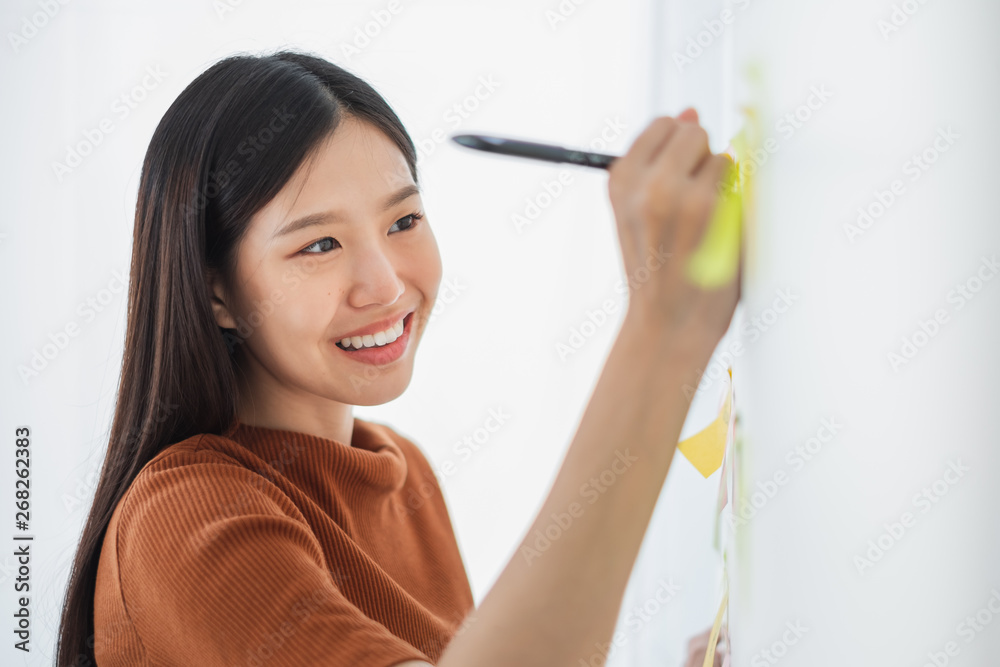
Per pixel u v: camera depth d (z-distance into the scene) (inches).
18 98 62.3
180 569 18.9
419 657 16.5
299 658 16.6
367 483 28.6
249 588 17.9
